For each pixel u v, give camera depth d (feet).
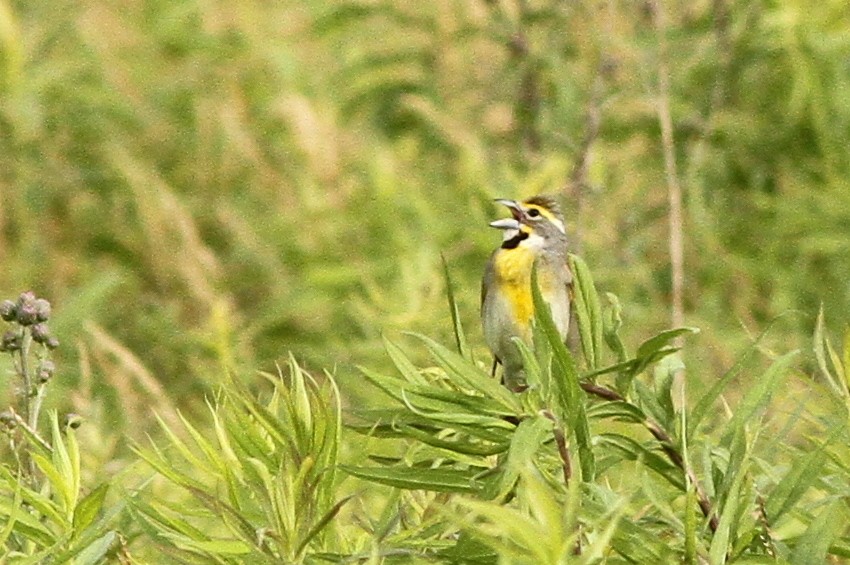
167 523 21.12
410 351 39.19
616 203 48.78
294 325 46.14
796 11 51.55
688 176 49.03
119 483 22.85
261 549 20.36
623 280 46.75
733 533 19.84
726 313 47.39
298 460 20.63
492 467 21.44
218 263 48.96
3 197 51.01
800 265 48.37
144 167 51.03
